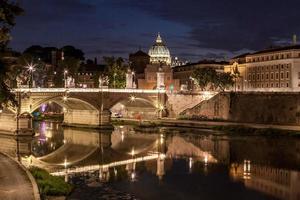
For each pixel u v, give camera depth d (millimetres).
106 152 115562
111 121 190375
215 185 76000
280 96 171750
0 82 56688
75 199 62938
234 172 87625
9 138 139750
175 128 171125
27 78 188875
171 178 81000
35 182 60188
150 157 106750
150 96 193125
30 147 122625
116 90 177750
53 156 107938
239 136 146750
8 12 54719
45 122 197375
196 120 190500
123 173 85188
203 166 94125
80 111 179750
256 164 96938
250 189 73500
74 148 122562
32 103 149000
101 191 68875
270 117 174500
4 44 56500
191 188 73500
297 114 165000
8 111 145000
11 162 75188
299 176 84375
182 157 106438
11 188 56312
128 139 142250
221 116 193125
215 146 125062
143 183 76062
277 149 118312
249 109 182625
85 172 85438
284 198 68188
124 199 64500
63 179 75062
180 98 199625
